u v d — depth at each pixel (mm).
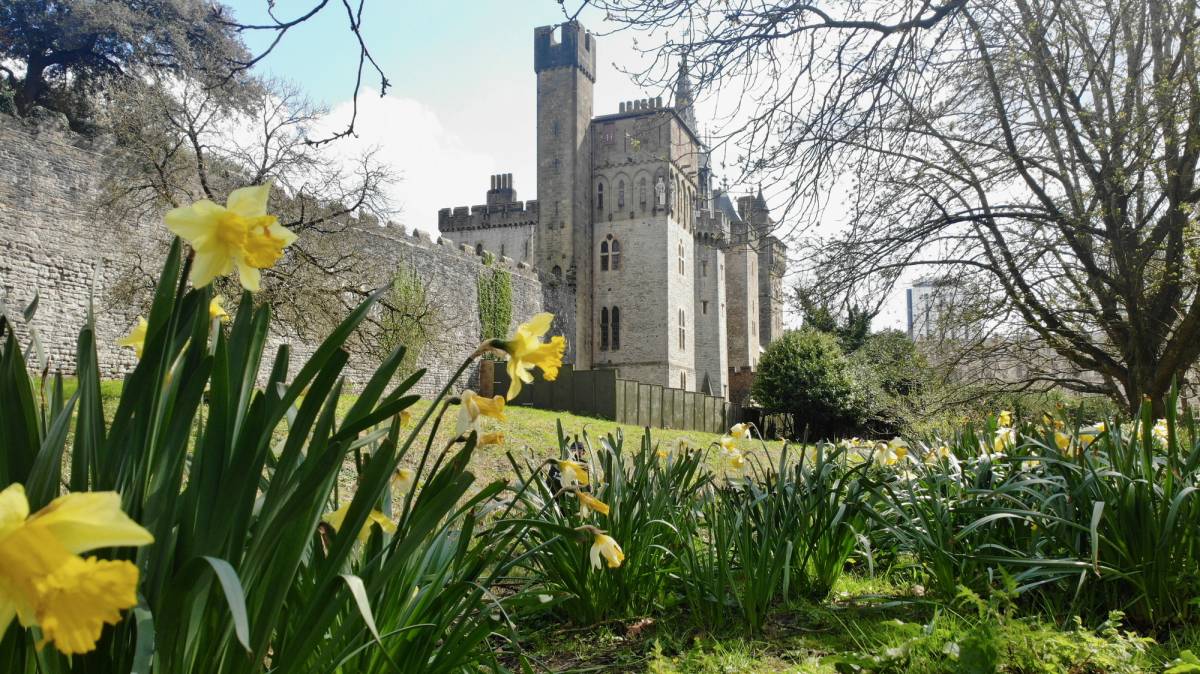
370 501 1732
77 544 868
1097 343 11188
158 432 1608
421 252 29516
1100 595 3584
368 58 4535
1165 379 8914
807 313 10375
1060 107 8844
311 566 2082
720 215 56500
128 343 1903
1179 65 9273
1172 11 8375
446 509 1860
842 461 5094
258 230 1447
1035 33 8078
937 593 3891
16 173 16234
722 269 57219
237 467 1496
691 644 3482
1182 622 3293
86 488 1505
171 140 15539
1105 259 10273
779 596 4117
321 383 1625
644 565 4008
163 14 24031
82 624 797
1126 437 5184
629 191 49250
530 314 38344
